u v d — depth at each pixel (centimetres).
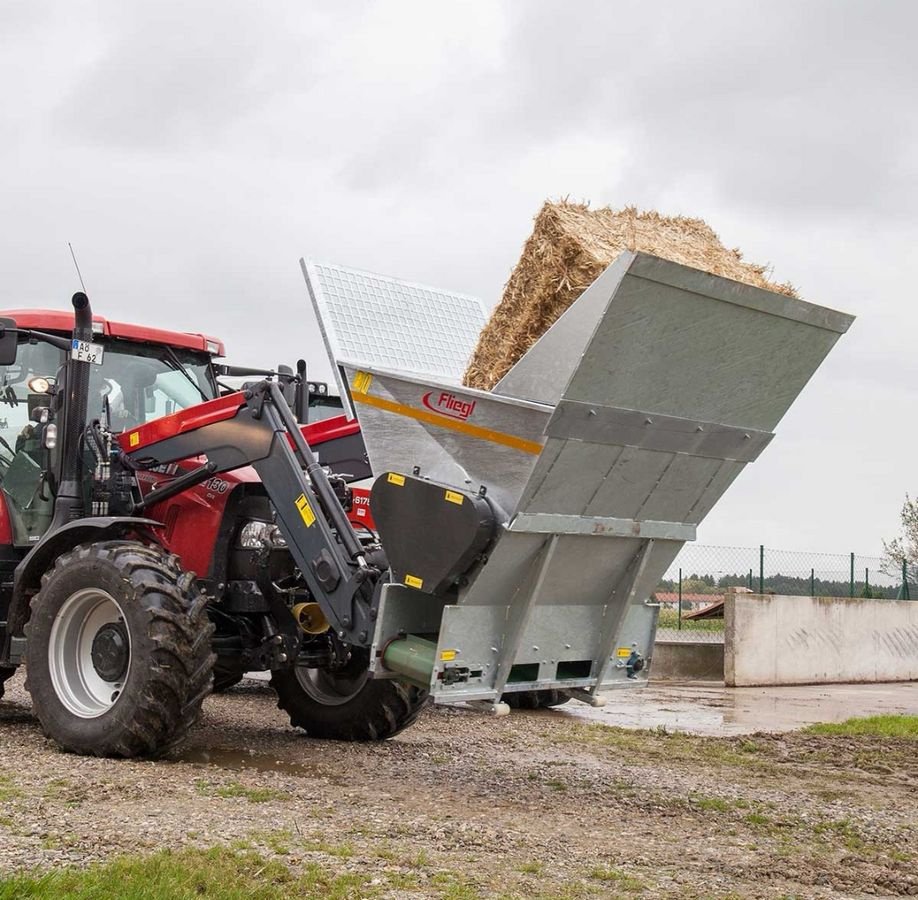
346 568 591
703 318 503
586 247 518
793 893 399
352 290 635
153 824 442
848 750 770
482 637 536
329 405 1163
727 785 615
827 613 1407
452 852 431
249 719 809
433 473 536
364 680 711
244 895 353
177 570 620
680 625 1555
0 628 691
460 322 674
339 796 529
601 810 531
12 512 712
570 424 500
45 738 666
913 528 2966
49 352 724
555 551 536
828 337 551
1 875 358
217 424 653
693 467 561
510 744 740
